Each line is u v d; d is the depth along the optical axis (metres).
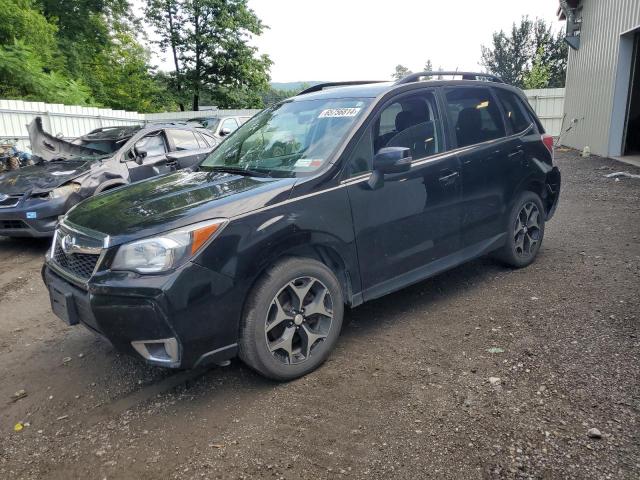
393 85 3.95
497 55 55.78
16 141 12.40
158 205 3.16
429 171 3.91
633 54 12.23
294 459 2.47
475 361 3.29
